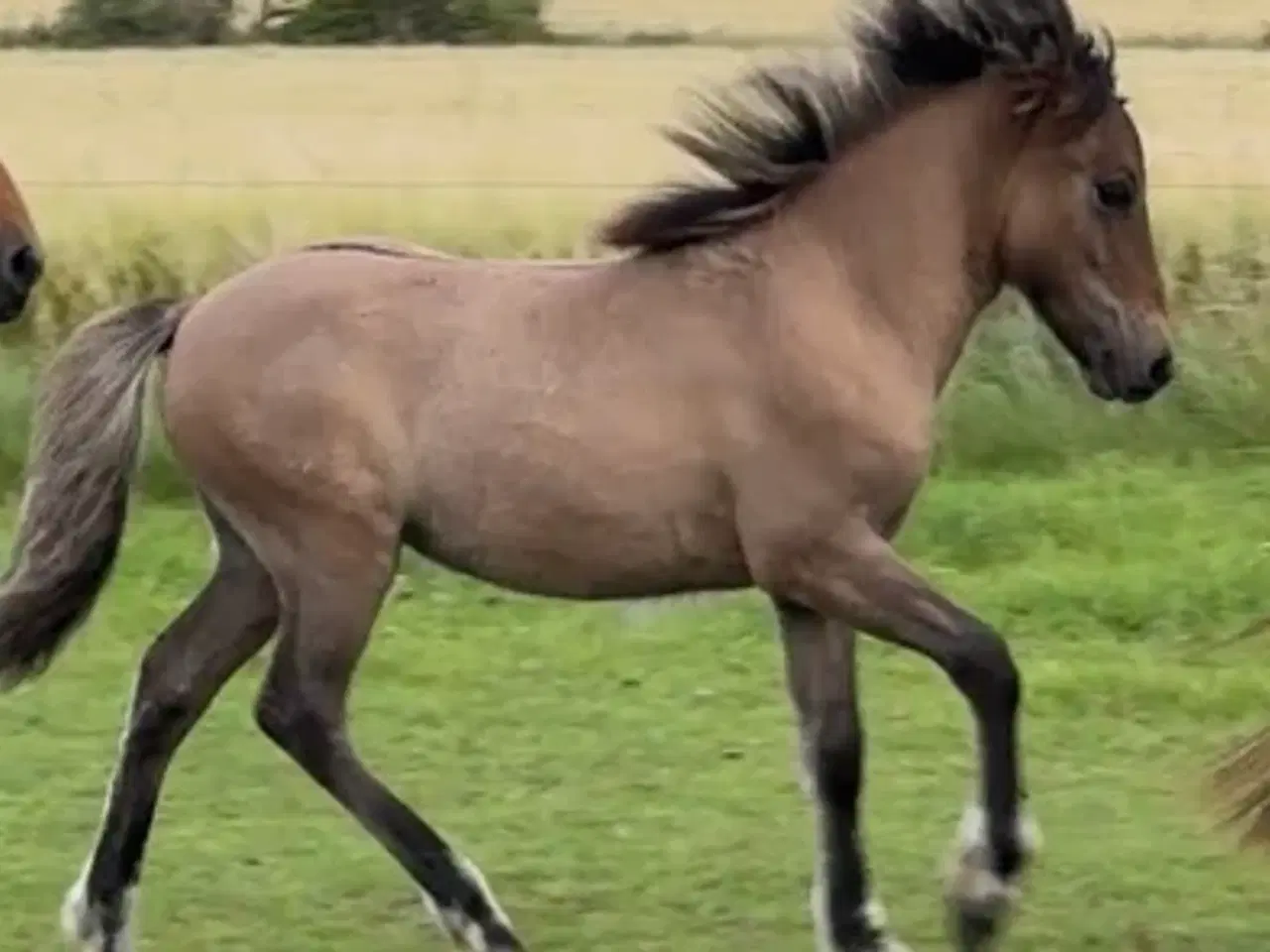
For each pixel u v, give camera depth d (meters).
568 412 7.15
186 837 8.91
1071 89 7.33
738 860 8.64
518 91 31.36
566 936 7.86
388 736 10.22
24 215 9.02
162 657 7.56
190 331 7.45
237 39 39.75
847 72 7.37
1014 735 7.08
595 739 10.18
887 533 7.28
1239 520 13.41
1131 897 8.24
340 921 8.02
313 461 7.23
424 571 11.04
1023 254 7.41
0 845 8.84
